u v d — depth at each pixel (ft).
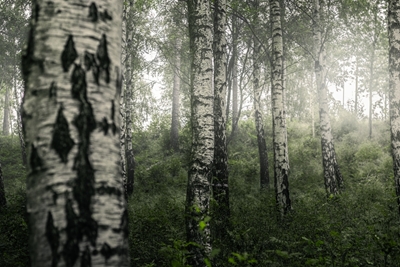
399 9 20.40
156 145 61.41
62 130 5.07
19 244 17.62
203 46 16.35
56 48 5.23
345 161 47.75
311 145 55.93
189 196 14.49
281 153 27.53
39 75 5.20
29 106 5.23
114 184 5.31
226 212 19.57
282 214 24.52
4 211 28.02
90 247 4.92
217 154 24.43
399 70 20.04
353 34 44.91
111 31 5.66
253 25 35.27
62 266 4.78
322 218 20.95
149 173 47.01
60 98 5.13
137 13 44.70
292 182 41.32
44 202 4.92
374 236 14.65
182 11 37.93
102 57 5.47
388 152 47.26
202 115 15.47
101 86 5.41
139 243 17.15
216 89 25.35
